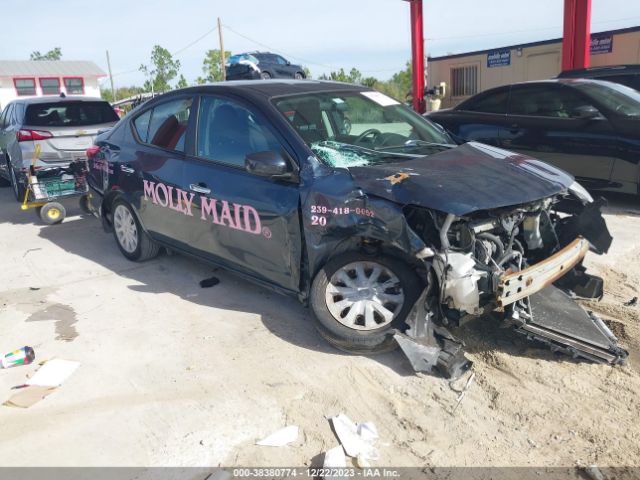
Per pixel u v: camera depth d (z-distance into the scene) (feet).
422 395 11.00
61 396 11.33
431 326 11.49
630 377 11.36
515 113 26.45
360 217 11.43
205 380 11.71
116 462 9.45
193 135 15.42
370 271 12.50
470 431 9.97
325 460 9.18
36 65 155.94
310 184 12.16
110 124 28.27
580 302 14.76
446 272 10.73
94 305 15.61
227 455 9.53
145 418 10.56
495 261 11.65
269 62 69.77
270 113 13.53
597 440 9.66
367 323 12.08
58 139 26.03
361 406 10.71
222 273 17.61
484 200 10.82
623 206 24.54
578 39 40.60
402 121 15.62
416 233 11.10
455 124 28.43
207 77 120.57
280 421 10.37
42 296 16.43
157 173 16.26
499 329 13.29
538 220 12.92
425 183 11.17
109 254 20.13
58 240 22.41
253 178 13.46
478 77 59.41
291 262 12.81
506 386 11.19
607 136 23.16
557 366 11.81
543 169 13.12
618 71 31.40
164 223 16.55
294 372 11.87
